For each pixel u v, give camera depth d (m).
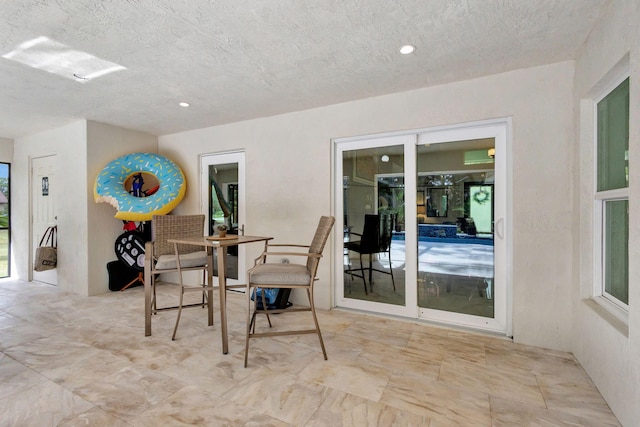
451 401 1.88
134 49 2.30
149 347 2.60
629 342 1.56
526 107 2.61
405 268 3.25
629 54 1.59
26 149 4.97
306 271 2.54
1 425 1.66
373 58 2.45
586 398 1.90
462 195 3.00
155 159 4.34
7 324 3.12
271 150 3.89
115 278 4.34
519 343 2.66
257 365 2.30
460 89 2.86
